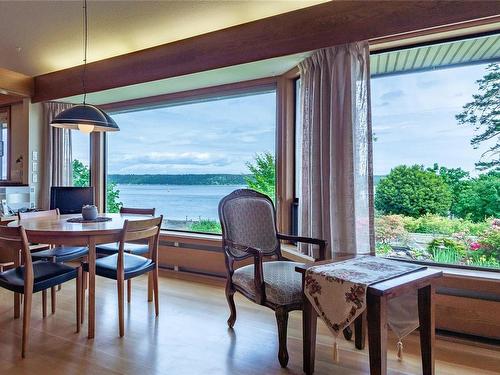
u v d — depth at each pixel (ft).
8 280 7.23
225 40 10.06
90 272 7.61
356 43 8.46
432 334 5.99
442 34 7.88
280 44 9.27
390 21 7.93
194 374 6.11
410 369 6.38
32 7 8.68
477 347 7.27
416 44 8.39
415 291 6.25
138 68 11.63
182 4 8.63
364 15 8.21
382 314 5.07
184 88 12.79
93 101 14.80
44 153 14.89
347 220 8.49
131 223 7.88
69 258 10.09
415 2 7.67
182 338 7.54
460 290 7.60
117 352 6.89
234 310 8.07
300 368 6.36
